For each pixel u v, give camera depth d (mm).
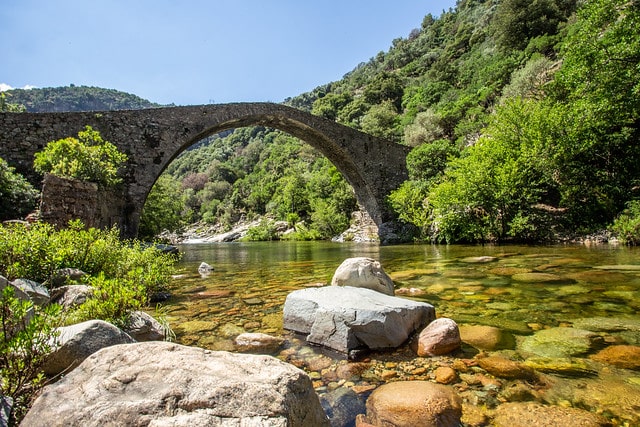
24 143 10250
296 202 37094
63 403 1148
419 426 1486
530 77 20734
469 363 2150
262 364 1361
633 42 9805
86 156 8422
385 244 16344
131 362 1327
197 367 1287
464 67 41812
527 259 7039
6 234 3416
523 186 11531
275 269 7578
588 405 1608
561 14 32875
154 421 1037
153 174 12281
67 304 2766
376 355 2371
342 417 1587
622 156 10719
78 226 4422
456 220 13219
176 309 3842
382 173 19656
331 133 17984
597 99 10734
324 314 2656
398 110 49812
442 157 18766
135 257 4504
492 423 1484
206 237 44375
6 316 1620
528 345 2414
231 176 70000
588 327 2756
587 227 10297
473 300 3797
